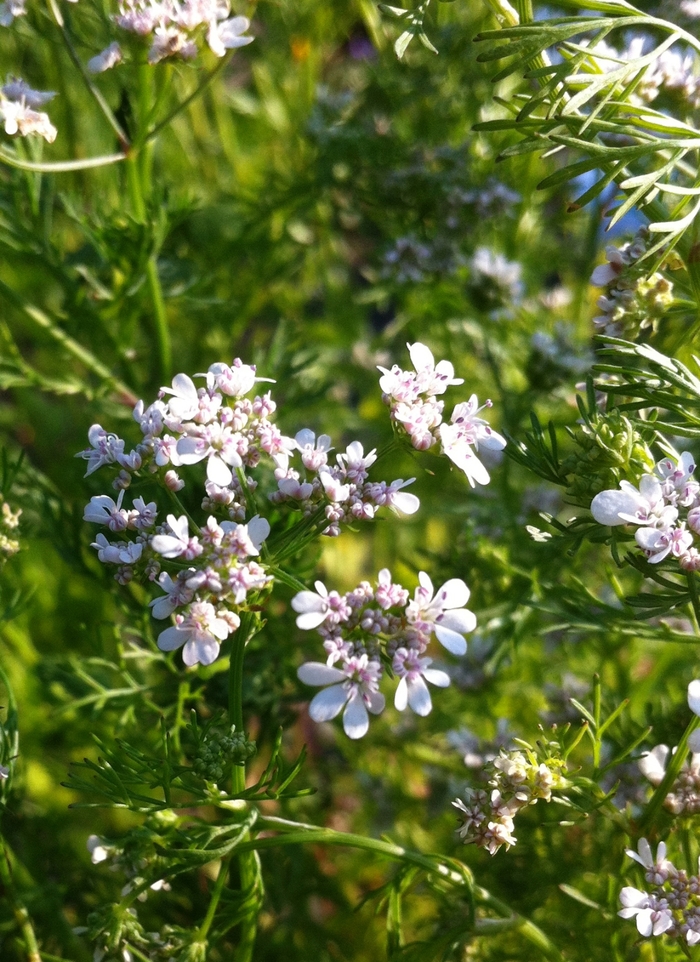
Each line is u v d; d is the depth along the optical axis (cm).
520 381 23
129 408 20
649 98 15
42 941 17
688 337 15
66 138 22
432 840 20
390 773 21
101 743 14
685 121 16
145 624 17
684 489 13
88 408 20
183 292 20
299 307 26
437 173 21
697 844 15
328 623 12
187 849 13
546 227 25
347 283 26
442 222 21
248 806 14
